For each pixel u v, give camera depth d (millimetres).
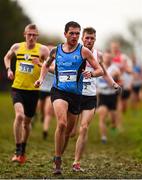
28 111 19484
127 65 30172
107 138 29875
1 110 52281
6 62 19453
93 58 16297
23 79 19219
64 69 16312
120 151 23812
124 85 34500
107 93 27703
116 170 17484
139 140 26938
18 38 94125
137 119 42500
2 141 27344
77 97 16344
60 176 15859
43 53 19234
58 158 16141
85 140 17484
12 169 17453
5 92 92125
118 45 30125
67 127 16719
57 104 16094
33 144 25938
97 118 44812
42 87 28828
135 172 16906
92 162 19828
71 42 16141
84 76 16078
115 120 30141
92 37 18047
